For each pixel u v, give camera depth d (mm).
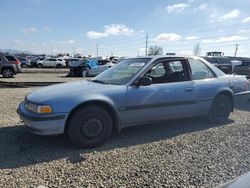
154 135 5562
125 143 5074
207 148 4840
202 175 3807
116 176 3750
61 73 29859
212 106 6297
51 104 4543
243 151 4711
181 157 4430
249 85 7082
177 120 6410
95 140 4820
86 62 25344
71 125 4660
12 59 21688
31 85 14453
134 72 5398
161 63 5641
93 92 4867
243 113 7801
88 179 3654
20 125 6043
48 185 3480
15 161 4199
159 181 3625
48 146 4848
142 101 5219
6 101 9031
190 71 5980
